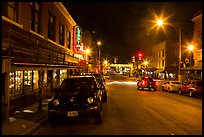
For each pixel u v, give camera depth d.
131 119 10.85
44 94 18.09
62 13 24.53
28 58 12.95
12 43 11.36
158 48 69.69
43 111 12.32
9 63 9.55
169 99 19.78
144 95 23.25
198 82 23.05
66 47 27.09
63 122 10.38
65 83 11.84
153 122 10.18
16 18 13.15
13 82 12.59
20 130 8.42
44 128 9.33
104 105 15.72
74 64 27.02
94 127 9.33
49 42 19.03
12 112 11.85
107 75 73.94
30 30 14.91
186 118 11.12
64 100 9.79
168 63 62.38
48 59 16.67
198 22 34.00
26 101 14.11
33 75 15.95
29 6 14.91
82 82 11.82
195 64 34.69
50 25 20.50
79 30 32.06
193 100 19.52
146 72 83.94
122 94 24.25
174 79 58.75
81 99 9.80
